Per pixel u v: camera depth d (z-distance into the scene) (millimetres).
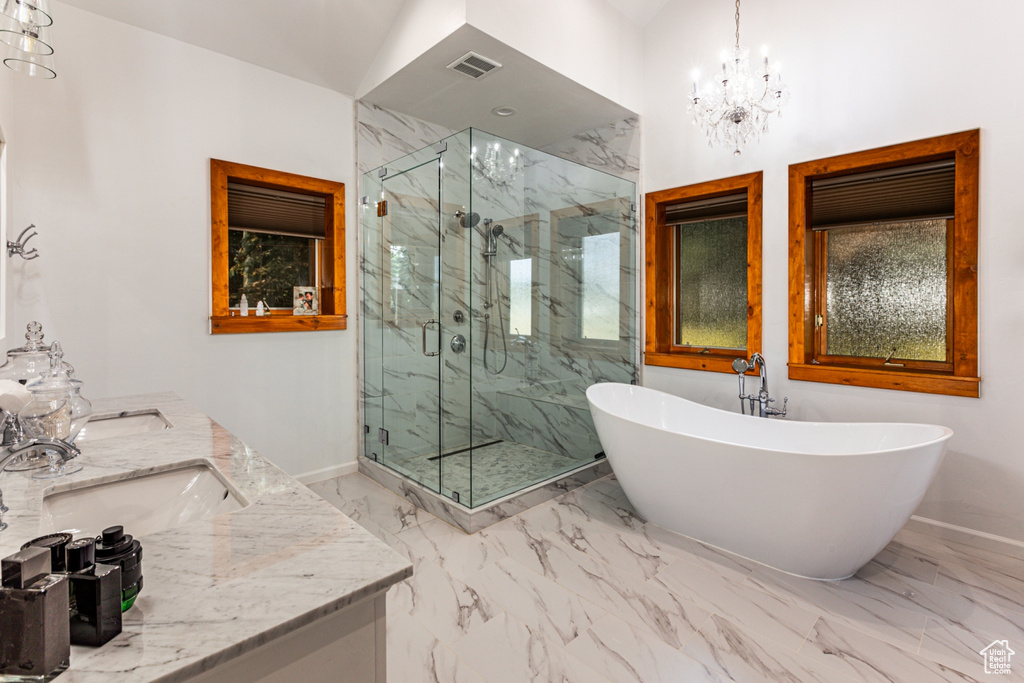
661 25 3660
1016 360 2381
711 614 1994
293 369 3354
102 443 1578
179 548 895
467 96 3465
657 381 3777
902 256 2842
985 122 2430
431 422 3051
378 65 3293
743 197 3359
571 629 1904
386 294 3418
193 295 2912
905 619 1956
